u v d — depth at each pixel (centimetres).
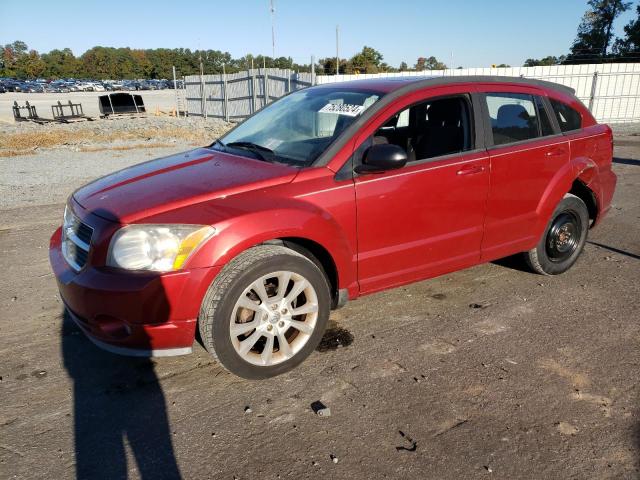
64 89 7750
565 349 357
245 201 307
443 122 395
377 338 373
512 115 429
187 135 1919
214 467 250
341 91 406
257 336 311
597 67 2117
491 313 412
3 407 295
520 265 505
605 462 253
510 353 352
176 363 343
